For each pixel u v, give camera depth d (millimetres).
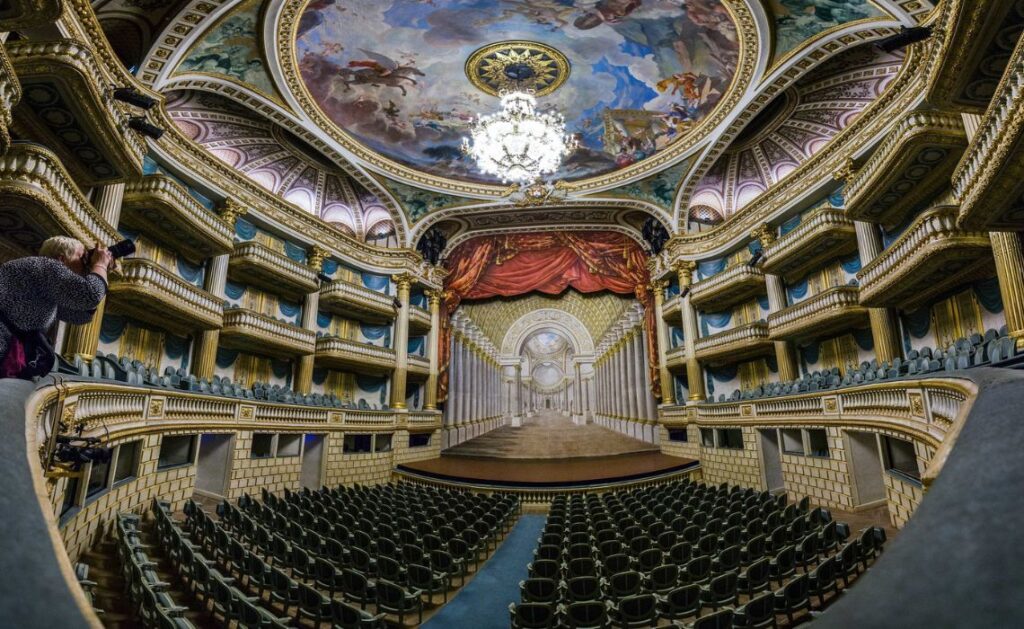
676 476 15367
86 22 7828
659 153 17141
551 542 7680
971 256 8945
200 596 5637
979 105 6434
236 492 11617
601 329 32188
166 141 12555
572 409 41844
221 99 13523
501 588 7238
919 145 9125
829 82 12953
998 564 694
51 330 2676
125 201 10914
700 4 11172
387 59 13359
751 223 16422
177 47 10250
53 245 2609
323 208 19547
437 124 16141
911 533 925
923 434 6793
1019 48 4652
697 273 18891
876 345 12023
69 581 787
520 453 20484
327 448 15055
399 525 8695
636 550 6996
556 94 14977
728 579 5461
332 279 17672
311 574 6418
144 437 8430
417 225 20391
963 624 585
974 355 7910
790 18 10820
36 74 6578
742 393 16547
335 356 17219
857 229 12477
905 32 7082
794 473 12125
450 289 23172
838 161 12977
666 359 20266
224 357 15031
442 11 11875
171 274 11297
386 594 5699
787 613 5062
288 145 16656
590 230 22438
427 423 20328
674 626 4086
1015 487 908
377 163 17359
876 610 701
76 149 8047
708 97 14328
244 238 15711
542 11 11914
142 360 12359
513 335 34281
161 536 7188
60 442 3291
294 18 11281
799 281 15320
